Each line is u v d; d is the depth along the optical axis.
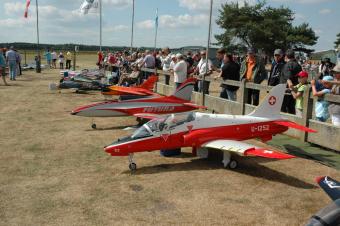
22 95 19.64
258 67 12.84
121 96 13.77
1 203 6.38
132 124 12.82
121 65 25.50
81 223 5.70
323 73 18.39
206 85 15.09
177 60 15.88
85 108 12.16
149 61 21.52
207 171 8.11
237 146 7.82
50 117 13.86
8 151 9.41
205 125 8.59
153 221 5.78
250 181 7.52
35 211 6.09
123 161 8.73
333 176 7.83
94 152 9.41
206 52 14.95
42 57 72.06
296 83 11.02
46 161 8.66
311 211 6.18
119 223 5.71
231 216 5.96
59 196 6.70
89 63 56.00
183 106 12.94
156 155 9.24
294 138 10.61
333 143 9.23
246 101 12.34
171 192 6.92
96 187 7.14
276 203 6.47
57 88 20.94
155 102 12.69
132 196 6.72
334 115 9.31
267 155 7.19
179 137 8.41
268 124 9.15
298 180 7.59
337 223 2.63
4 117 13.73
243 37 69.38
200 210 6.17
